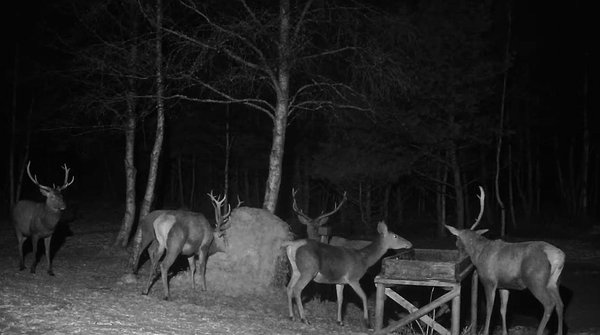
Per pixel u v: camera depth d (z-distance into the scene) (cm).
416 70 1998
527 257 1028
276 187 1501
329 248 1132
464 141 2433
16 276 1316
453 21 2219
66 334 833
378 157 2283
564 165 3809
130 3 1623
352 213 2753
